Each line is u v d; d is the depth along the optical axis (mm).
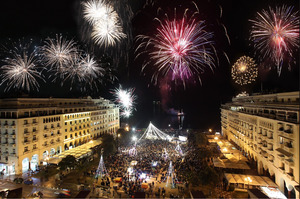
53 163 59031
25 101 64375
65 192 43031
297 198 37375
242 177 45125
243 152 73062
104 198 41781
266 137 51438
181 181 49625
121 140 90625
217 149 70250
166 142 91812
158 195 43156
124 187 45875
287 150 40812
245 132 70188
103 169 57969
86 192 37625
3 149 59094
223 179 50531
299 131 38125
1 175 55500
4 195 38688
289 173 40625
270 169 49062
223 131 107000
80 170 54375
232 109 89375
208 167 45969
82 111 88875
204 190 45625
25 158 59938
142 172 54500
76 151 67938
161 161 62406
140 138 103000
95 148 75000
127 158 67000
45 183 49625
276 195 37906
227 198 41750
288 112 43219
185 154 69750
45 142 67688
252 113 63594
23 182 49438
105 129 110750
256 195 35125
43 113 68500
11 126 57969
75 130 84188
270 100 58125
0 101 63625
